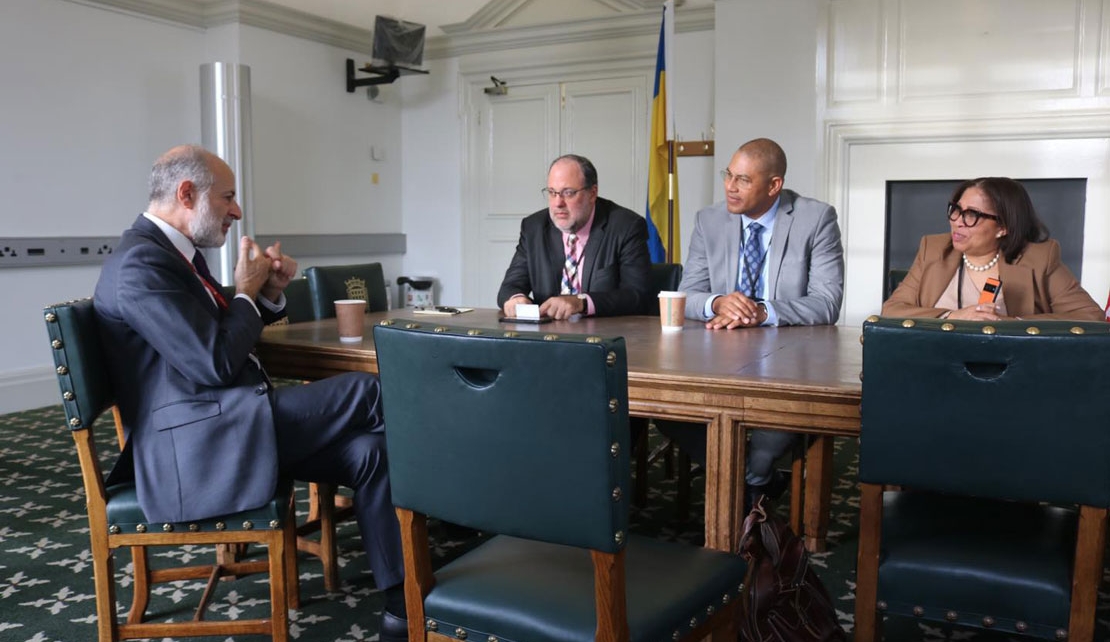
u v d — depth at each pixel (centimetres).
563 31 636
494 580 144
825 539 272
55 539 284
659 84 527
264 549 274
